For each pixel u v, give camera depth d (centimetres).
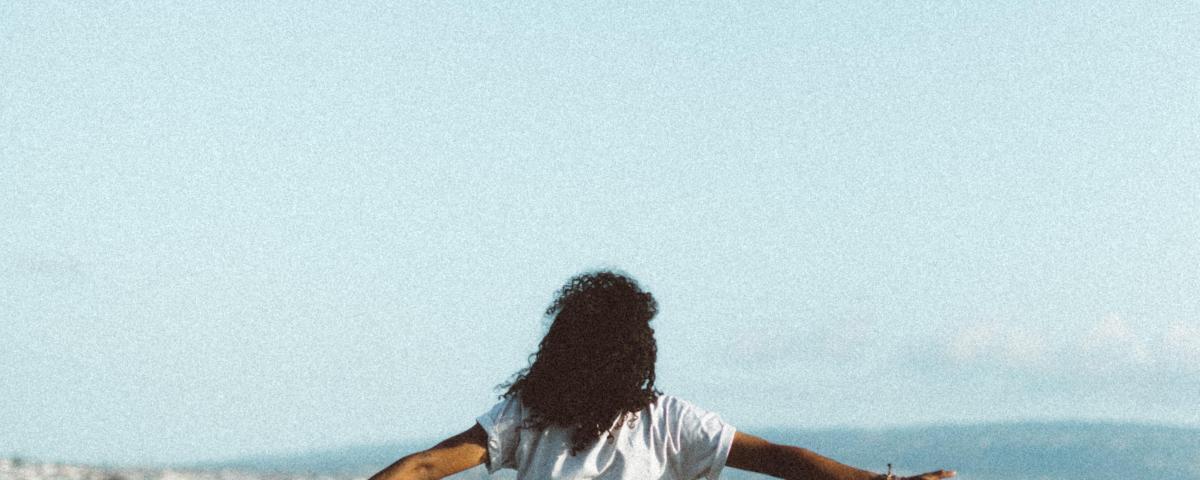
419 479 433
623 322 431
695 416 434
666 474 433
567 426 432
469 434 438
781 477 432
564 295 442
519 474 437
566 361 429
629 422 433
